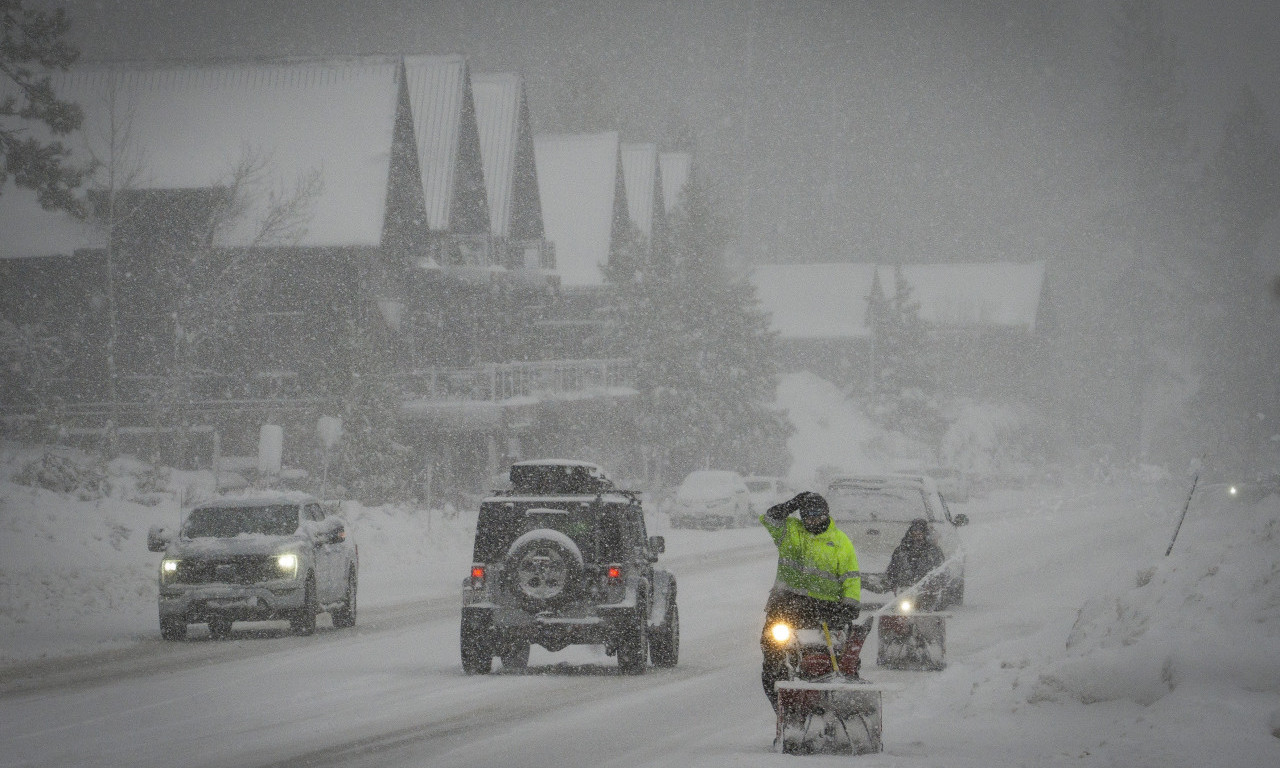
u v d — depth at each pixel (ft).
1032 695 152.66
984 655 208.54
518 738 150.00
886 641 209.87
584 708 173.58
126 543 373.81
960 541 318.24
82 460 504.43
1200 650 143.13
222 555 262.06
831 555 142.20
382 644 251.39
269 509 279.69
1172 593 168.35
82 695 185.57
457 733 153.89
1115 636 168.04
